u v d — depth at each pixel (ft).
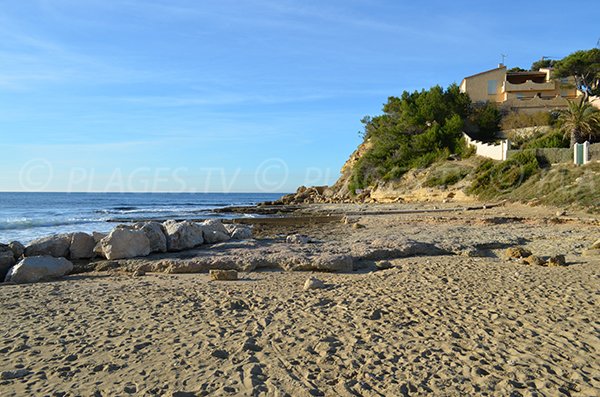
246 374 16.55
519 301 26.66
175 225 56.75
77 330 22.27
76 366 17.51
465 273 36.22
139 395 14.97
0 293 31.86
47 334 21.68
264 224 108.06
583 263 40.96
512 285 31.14
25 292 32.14
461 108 188.75
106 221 124.36
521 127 173.37
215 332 21.61
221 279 36.60
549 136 143.33
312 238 68.28
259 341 20.24
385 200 174.19
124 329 22.30
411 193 163.53
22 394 15.03
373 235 69.62
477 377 16.28
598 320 22.70
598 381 15.88
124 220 126.82
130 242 49.47
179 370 16.99
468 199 136.67
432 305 26.16
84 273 42.32
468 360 17.80
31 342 20.47
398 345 19.53
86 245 50.85
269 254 46.96
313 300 27.81
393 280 34.12
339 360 17.92
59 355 18.76
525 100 185.57
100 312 25.86
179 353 18.79
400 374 16.56
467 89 195.42
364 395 15.01
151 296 29.99
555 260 40.29
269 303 27.32
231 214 159.63
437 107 189.98
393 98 209.97
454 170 154.81
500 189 128.47
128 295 30.53
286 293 30.25
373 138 215.10
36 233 92.53
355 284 33.01
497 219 81.82
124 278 38.58
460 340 20.13
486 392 15.15
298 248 51.75
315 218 110.11
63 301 28.94
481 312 24.45
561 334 20.75
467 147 168.86
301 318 23.86
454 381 15.96
